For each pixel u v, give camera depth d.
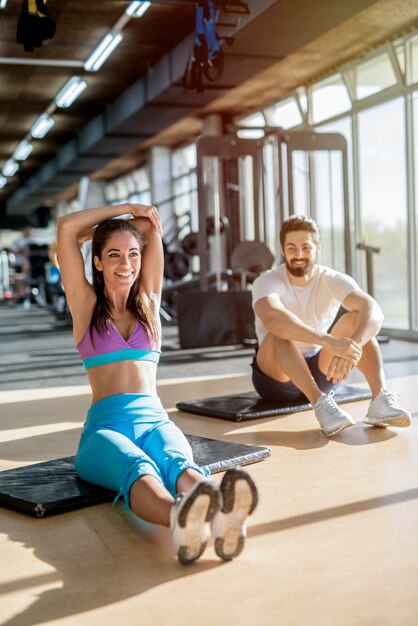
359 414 3.80
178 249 12.16
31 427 3.88
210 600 1.72
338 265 9.59
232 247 11.98
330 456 2.98
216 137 7.90
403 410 3.34
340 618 1.60
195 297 7.82
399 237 8.64
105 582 1.85
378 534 2.11
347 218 7.71
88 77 10.29
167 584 1.82
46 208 24.86
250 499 1.85
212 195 12.36
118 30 8.20
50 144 15.29
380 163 8.86
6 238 27.61
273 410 3.83
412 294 8.32
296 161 10.30
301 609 1.65
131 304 2.57
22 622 1.65
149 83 9.86
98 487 2.54
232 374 5.71
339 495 2.47
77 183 18.86
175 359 6.88
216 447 3.01
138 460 2.15
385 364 5.89
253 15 6.62
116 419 2.42
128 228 2.51
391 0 6.91
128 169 17.69
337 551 1.99
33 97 11.46
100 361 2.48
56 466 2.84
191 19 8.05
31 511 2.37
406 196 8.33
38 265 16.09
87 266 5.32
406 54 8.10
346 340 3.29
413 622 1.57
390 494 2.47
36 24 5.53
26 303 16.83
